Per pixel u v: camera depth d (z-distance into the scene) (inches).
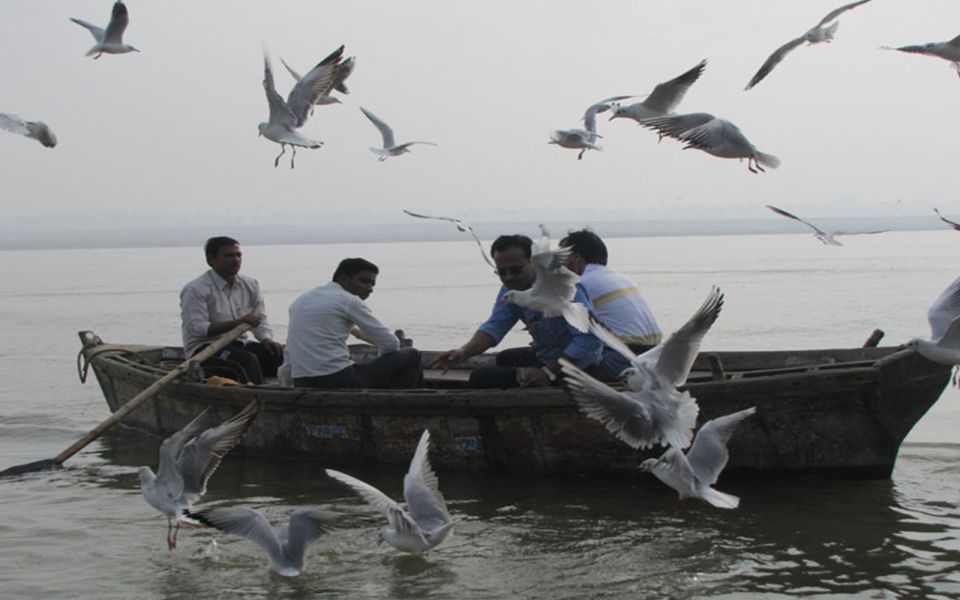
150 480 324.5
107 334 987.3
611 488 422.0
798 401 403.9
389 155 499.8
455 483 432.8
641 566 335.0
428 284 1684.3
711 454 313.9
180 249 4837.6
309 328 470.3
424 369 565.9
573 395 285.9
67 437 553.3
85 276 2144.4
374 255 3255.4
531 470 438.3
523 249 445.4
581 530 370.3
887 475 413.7
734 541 356.2
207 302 524.4
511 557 344.8
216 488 432.8
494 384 453.7
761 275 1733.5
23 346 914.7
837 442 407.8
